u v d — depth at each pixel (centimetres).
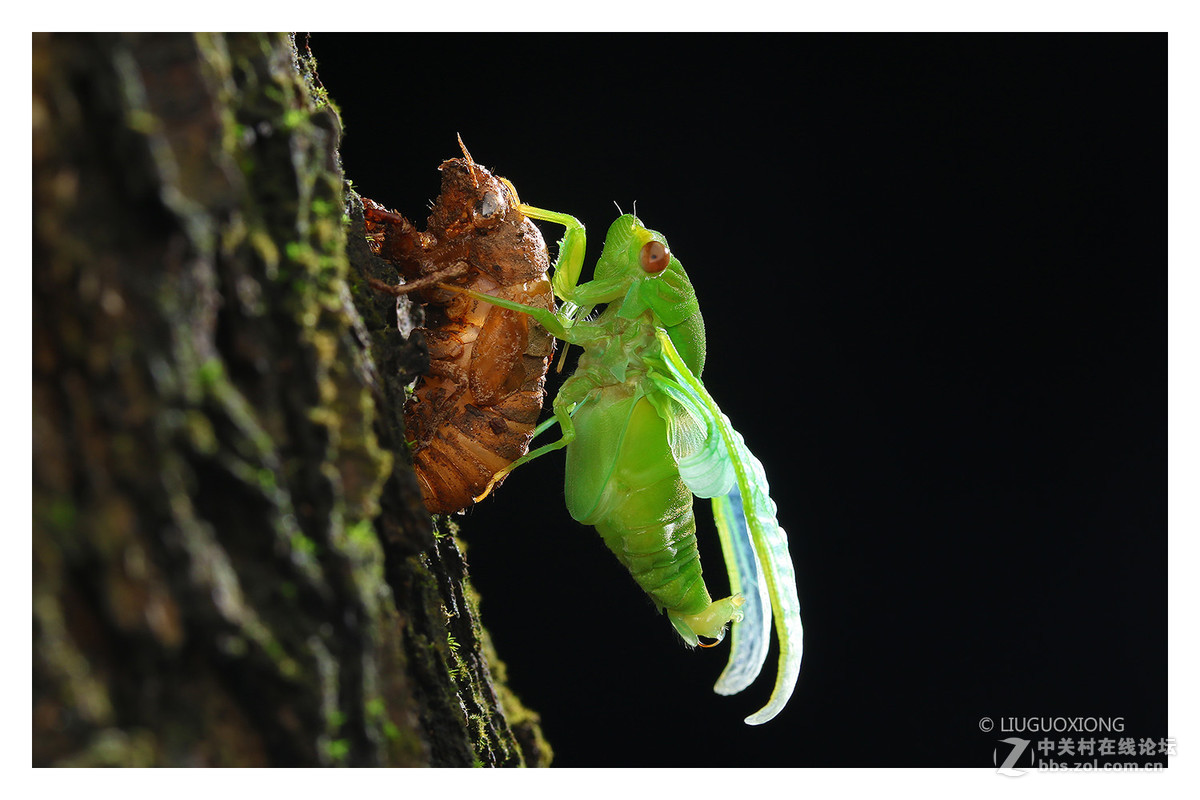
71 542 22
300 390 29
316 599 28
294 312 29
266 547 28
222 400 27
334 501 29
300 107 29
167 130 26
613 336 32
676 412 32
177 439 25
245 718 27
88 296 23
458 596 32
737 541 33
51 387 23
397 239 32
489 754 32
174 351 25
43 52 23
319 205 29
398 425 30
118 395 24
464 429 32
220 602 25
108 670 23
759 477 32
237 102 29
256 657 26
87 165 24
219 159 27
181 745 24
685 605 33
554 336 32
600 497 32
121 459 23
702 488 32
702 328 33
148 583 23
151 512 24
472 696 31
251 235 29
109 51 24
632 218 32
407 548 30
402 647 30
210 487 26
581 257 32
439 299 32
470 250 32
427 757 30
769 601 32
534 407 32
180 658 25
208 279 27
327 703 28
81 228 24
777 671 31
